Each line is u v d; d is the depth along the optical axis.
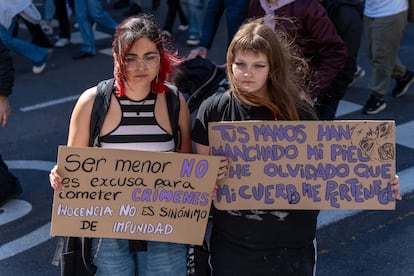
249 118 2.65
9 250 4.41
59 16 10.06
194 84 4.35
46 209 4.99
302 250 2.71
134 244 2.77
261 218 2.66
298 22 3.95
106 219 2.71
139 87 2.67
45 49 8.80
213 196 2.69
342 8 4.64
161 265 2.85
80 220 2.71
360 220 4.75
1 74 4.35
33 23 8.97
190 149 2.90
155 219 2.73
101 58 9.55
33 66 9.07
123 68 2.62
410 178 5.45
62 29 10.13
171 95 2.76
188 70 4.36
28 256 4.35
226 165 2.65
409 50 9.68
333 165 2.66
